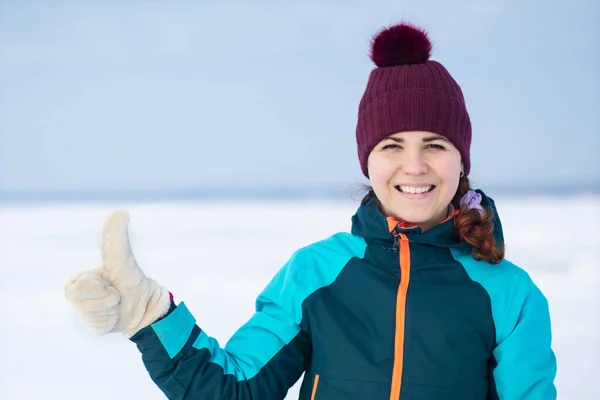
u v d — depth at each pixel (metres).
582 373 4.10
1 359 4.78
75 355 4.82
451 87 1.52
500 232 1.49
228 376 1.35
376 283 1.43
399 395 1.34
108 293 1.17
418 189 1.44
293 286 1.48
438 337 1.37
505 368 1.38
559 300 6.39
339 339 1.39
